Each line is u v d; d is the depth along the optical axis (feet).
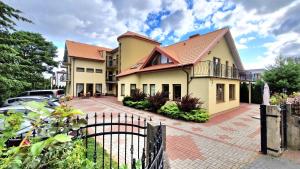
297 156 17.58
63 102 7.82
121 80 71.00
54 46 96.94
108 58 104.88
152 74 55.72
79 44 104.12
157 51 55.98
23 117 5.28
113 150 18.65
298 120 18.92
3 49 32.19
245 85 71.77
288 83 61.67
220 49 54.85
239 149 20.04
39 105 5.43
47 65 89.86
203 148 20.38
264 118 18.43
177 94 47.62
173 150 19.72
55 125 5.71
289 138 19.33
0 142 4.71
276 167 15.47
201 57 44.39
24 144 4.87
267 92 20.08
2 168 4.21
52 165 5.49
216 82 43.37
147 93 57.62
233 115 42.60
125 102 55.62
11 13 32.78
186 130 28.40
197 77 41.96
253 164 16.16
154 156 5.92
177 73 47.03
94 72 97.86
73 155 6.23
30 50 79.66
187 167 15.83
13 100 39.52
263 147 18.53
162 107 41.78
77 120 6.28
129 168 14.44
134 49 86.17
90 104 59.47
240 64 65.10
